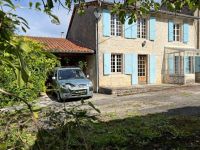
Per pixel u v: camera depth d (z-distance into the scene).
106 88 19.17
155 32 22.94
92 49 20.20
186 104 14.11
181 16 24.05
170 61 23.47
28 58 1.35
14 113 1.47
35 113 1.42
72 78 16.58
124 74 21.20
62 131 1.53
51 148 1.45
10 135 1.41
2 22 1.15
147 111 12.19
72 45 20.44
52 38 21.59
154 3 4.55
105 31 20.11
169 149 6.59
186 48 24.47
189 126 8.69
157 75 23.33
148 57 22.62
